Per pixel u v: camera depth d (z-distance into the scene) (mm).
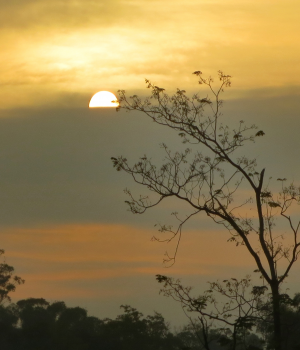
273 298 52406
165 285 53438
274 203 57938
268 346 51688
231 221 58281
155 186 60031
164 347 154375
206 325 52031
